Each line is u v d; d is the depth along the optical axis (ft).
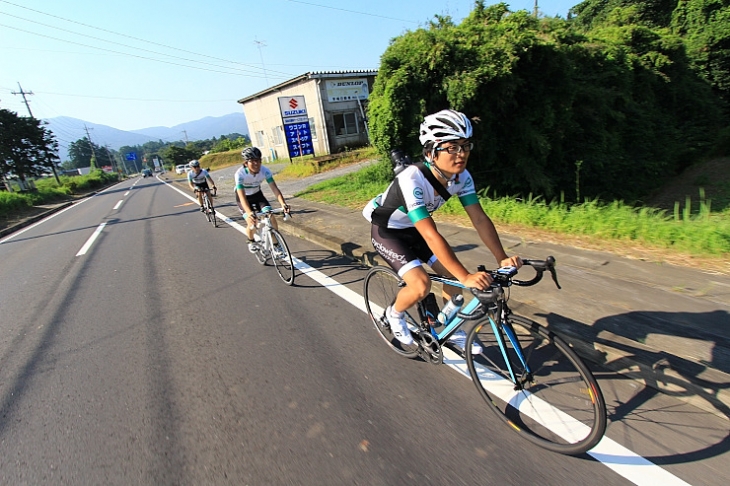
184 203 42.47
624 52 35.42
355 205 24.72
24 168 96.58
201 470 5.99
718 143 44.50
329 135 69.05
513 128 25.57
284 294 12.94
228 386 8.19
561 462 5.54
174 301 13.41
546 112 25.02
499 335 6.31
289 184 41.68
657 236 12.37
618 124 32.78
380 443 6.21
